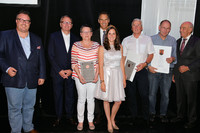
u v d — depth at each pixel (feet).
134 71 9.04
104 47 8.35
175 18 10.77
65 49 9.10
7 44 7.43
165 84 9.79
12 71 7.30
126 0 10.36
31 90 8.07
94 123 9.80
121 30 10.53
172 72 9.87
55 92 9.25
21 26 7.41
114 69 8.35
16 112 7.74
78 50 8.38
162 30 9.27
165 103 9.94
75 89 10.78
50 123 9.76
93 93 8.71
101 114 10.56
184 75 9.30
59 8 10.23
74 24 10.40
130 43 9.19
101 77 8.26
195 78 9.15
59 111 9.45
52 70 9.19
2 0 9.88
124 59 9.45
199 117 10.80
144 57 9.16
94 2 10.30
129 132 8.86
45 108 10.75
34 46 7.90
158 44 9.61
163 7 10.67
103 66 8.47
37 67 8.16
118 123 9.91
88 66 8.34
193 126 9.51
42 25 10.22
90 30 8.33
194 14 10.75
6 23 10.02
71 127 9.29
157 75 9.66
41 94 10.63
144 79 9.20
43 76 8.25
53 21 10.29
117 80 8.36
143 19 10.69
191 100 9.36
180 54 9.47
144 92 9.28
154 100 9.92
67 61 9.19
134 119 9.65
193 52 9.14
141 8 10.59
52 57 9.03
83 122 9.93
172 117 10.69
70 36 9.23
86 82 8.38
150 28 10.77
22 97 7.89
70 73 9.15
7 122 9.77
